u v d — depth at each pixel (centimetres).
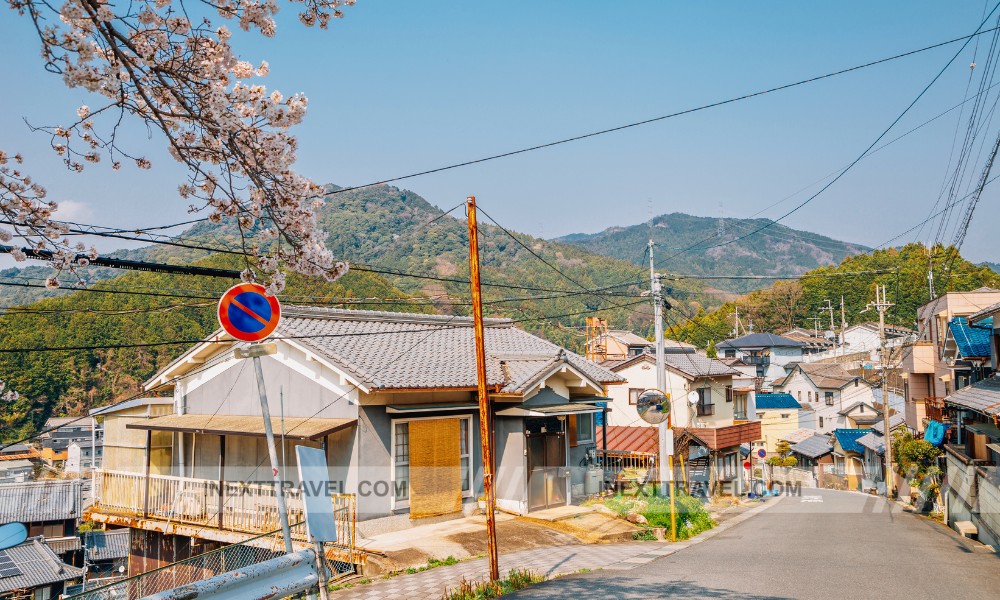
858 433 4591
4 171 517
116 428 1717
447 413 1524
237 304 596
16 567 2519
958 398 2080
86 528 3803
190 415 1655
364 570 1173
